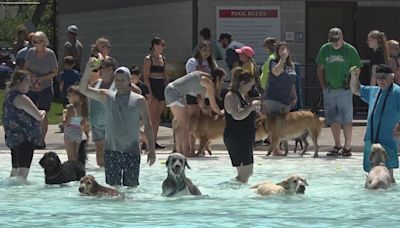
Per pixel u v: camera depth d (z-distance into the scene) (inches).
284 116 535.2
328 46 547.5
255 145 595.8
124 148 392.5
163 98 573.3
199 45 539.2
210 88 515.5
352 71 423.2
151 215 317.1
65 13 1168.2
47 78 579.2
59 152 556.1
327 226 295.0
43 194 378.0
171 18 837.2
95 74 477.1
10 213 324.2
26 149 422.3
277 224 298.5
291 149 587.2
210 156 543.5
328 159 529.3
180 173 365.4
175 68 760.3
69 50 745.6
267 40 565.3
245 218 310.8
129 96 392.5
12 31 1950.1
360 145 594.9
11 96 422.0
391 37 814.5
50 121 781.3
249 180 432.5
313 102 785.6
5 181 421.1
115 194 364.5
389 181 397.7
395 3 809.5
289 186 373.1
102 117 470.6
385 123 413.7
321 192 385.1
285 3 772.0
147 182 421.1
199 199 361.4
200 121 532.7
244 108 409.1
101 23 1028.5
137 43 928.3
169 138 643.5
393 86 414.3
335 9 808.3
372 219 311.4
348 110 544.1
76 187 400.5
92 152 555.5
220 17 766.5
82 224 297.4
